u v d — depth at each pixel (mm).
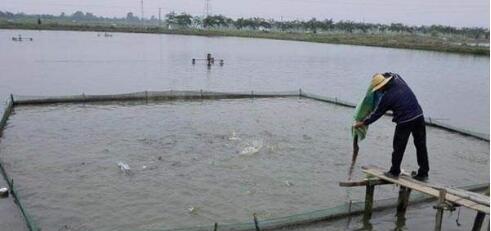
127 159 14789
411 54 79188
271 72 44938
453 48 87250
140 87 32250
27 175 13086
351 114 23781
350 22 185000
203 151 15922
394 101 9711
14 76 34750
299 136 18625
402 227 10547
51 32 110875
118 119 20500
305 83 38219
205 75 40281
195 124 19969
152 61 50438
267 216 10977
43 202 11297
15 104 22672
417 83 40406
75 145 16188
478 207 8719
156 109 23047
